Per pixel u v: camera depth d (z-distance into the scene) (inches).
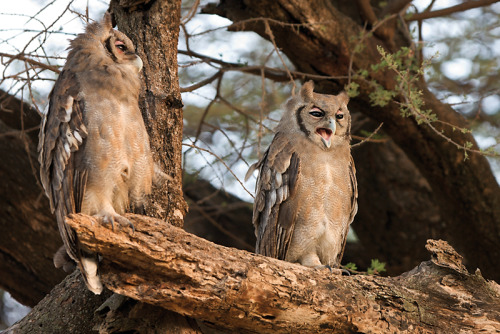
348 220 498.3
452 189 656.4
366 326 368.5
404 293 377.4
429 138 623.5
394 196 775.7
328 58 579.8
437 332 371.6
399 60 513.7
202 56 589.3
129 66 414.6
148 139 407.5
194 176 665.6
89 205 391.2
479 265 696.4
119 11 452.8
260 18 520.7
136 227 334.3
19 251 614.2
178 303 344.2
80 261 352.2
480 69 770.2
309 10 553.6
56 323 408.8
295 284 359.3
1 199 611.8
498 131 752.3
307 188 474.9
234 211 757.3
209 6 571.2
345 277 376.8
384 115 614.2
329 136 474.3
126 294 339.6
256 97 803.4
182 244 341.7
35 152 645.3
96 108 391.2
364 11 597.0
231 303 348.8
